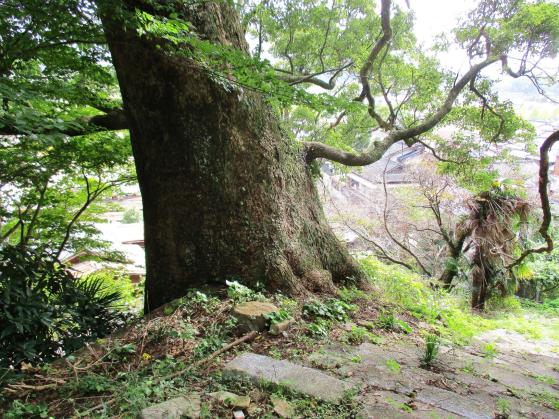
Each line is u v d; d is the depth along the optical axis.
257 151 4.48
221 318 3.64
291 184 5.09
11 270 3.96
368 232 12.95
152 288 4.61
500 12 8.05
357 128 10.24
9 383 2.84
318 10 8.96
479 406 2.56
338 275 5.42
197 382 2.65
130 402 2.32
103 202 7.85
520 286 12.82
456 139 9.70
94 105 5.24
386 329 4.25
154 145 4.23
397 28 9.01
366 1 9.29
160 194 4.36
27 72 4.11
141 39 3.65
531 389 3.11
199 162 4.19
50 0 3.25
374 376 2.85
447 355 3.75
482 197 10.12
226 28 4.28
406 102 9.42
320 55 9.20
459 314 6.03
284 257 4.56
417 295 6.09
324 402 2.35
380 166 17.50
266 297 4.22
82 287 4.81
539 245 12.18
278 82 3.17
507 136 9.25
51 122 3.19
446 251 12.16
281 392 2.45
